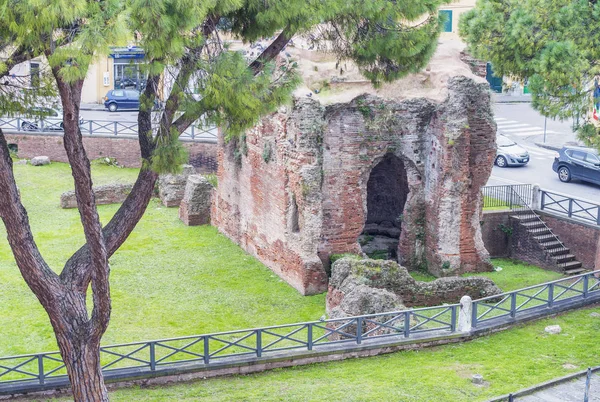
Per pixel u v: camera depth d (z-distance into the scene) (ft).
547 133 182.50
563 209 114.42
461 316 82.58
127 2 53.01
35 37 52.26
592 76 92.68
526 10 98.53
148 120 63.05
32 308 93.50
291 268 101.55
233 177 115.85
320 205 98.73
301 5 62.64
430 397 70.13
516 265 112.47
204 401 70.44
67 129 55.77
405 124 102.99
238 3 57.52
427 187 105.40
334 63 100.83
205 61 60.85
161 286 101.04
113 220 63.72
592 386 72.13
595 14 93.76
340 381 73.72
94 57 51.47
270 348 81.46
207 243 116.88
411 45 71.10
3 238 116.26
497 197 117.50
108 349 82.64
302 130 97.25
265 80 62.54
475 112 102.78
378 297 84.43
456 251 104.99
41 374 71.46
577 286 102.01
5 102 66.90
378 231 116.78
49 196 137.39
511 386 72.13
